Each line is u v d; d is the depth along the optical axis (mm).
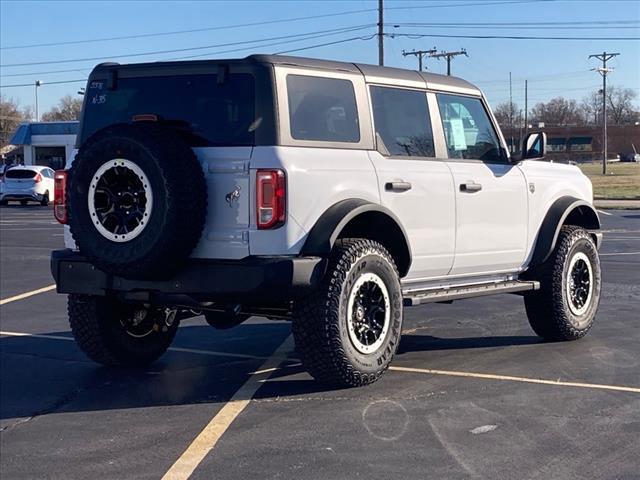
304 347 6246
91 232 6016
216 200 6074
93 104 6914
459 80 7859
